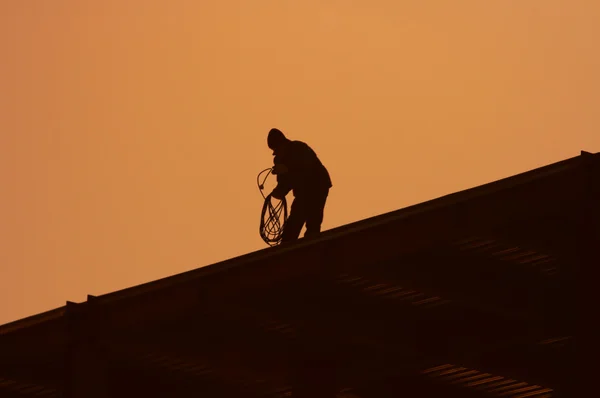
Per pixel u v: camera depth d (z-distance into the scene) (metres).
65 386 52.53
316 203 59.94
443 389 59.72
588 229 42.53
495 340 50.94
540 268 48.19
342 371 54.69
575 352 42.91
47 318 54.09
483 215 44.16
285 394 58.72
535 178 43.50
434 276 48.72
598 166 42.41
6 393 63.47
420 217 45.62
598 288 42.00
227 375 57.91
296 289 50.00
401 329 52.03
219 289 49.91
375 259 46.31
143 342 54.06
